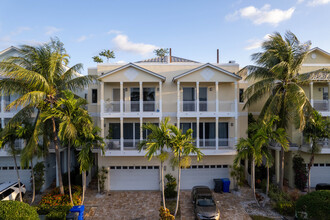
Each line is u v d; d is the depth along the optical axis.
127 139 17.09
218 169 17.28
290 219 12.34
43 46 12.76
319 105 17.22
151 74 16.03
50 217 11.57
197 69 16.02
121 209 13.71
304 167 17.08
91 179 19.30
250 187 17.44
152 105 17.16
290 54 13.75
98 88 17.12
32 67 12.67
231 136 17.58
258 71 15.10
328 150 16.33
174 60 20.84
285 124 14.93
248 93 15.11
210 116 16.28
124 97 17.28
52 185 17.88
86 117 12.50
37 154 13.76
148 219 12.45
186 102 16.61
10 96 17.44
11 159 17.30
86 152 12.20
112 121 17.19
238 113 17.47
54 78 13.37
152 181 17.08
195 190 14.16
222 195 15.92
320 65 17.61
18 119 13.11
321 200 11.09
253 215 12.82
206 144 17.42
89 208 13.86
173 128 11.69
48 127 14.06
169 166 16.81
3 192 13.34
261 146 12.78
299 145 17.30
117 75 16.09
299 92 13.16
